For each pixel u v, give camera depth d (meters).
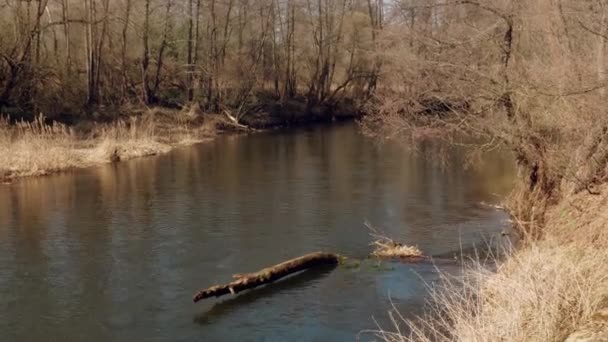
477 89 12.80
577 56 11.59
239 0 42.78
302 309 9.59
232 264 11.72
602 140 10.91
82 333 8.87
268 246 12.82
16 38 30.03
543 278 7.14
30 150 21.97
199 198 17.44
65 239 13.36
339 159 24.86
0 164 20.53
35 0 31.17
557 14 12.17
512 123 12.70
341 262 11.66
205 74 39.25
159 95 39.03
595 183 11.29
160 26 39.28
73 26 36.53
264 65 44.12
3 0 31.33
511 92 12.23
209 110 38.53
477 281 8.81
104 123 31.06
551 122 12.23
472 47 13.24
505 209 15.43
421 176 20.56
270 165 23.48
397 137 15.66
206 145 30.05
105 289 10.50
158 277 11.05
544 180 12.90
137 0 37.81
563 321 6.42
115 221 14.87
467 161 18.11
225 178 20.64
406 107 14.27
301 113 43.00
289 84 45.66
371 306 9.59
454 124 13.45
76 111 32.00
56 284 10.74
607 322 6.22
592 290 6.84
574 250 8.52
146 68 36.91
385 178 20.36
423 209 15.84
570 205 10.77
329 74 48.91
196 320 9.27
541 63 12.51
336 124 41.66
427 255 12.02
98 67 34.59
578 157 11.29
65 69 34.16
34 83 30.69
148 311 9.60
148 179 20.41
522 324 6.52
